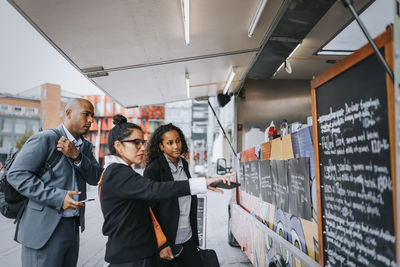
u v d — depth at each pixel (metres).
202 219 4.10
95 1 2.70
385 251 1.01
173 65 4.39
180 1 2.67
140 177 1.60
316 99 1.55
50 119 49.31
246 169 3.71
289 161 2.13
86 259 4.66
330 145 1.41
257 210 3.08
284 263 2.03
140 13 2.97
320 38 4.15
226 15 3.12
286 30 3.37
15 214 1.98
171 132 2.29
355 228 1.20
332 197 1.40
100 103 45.16
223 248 5.09
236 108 5.68
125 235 1.54
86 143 2.46
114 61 4.07
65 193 1.88
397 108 0.86
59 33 3.27
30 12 2.83
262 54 4.05
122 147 1.71
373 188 1.08
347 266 1.26
